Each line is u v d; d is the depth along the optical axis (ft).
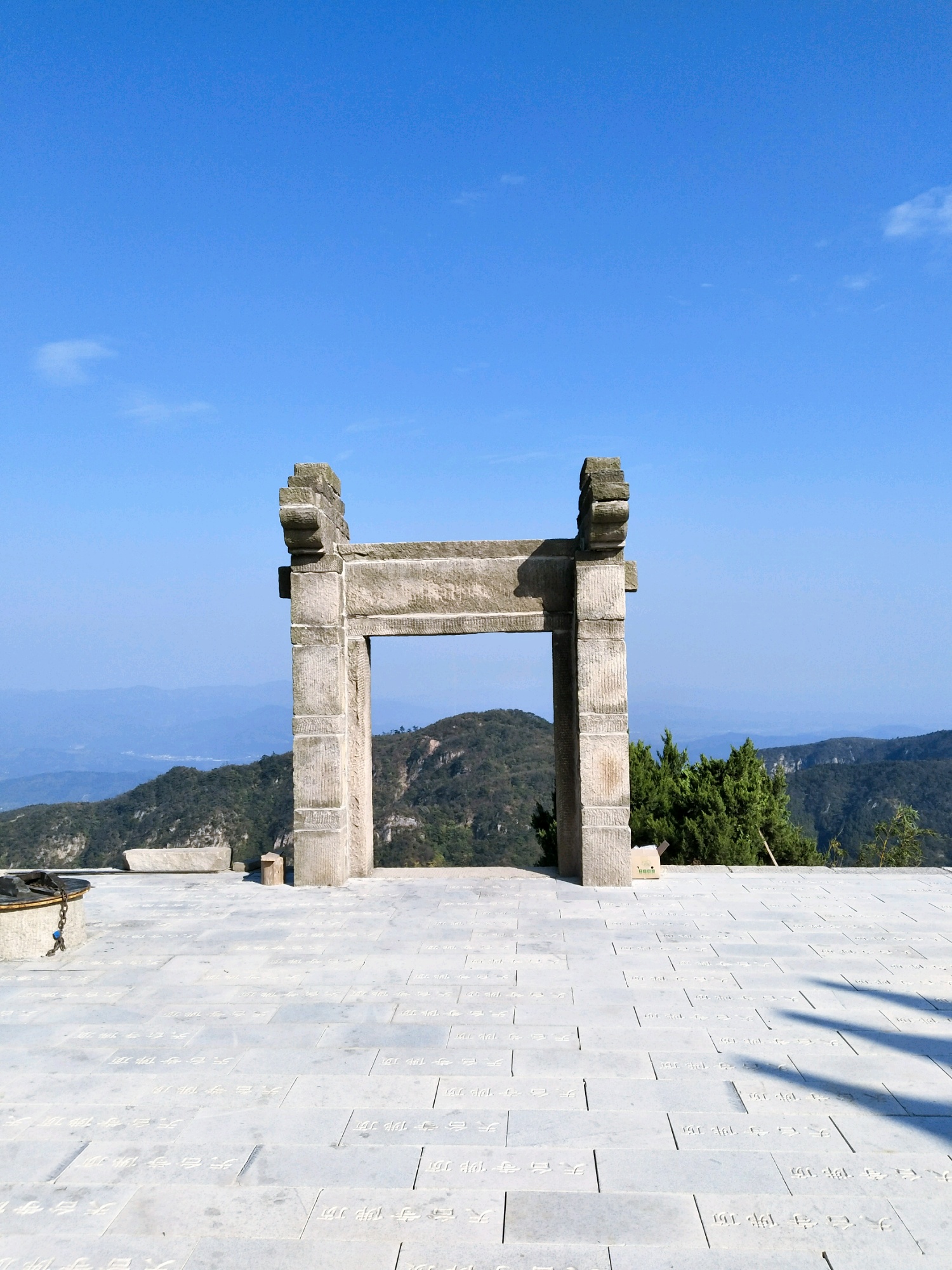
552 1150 16.14
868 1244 13.47
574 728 39.96
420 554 40.14
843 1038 20.97
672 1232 13.76
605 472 36.35
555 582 39.86
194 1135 16.93
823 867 40.75
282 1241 13.66
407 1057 20.22
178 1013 23.25
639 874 38.60
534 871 40.96
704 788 52.39
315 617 38.88
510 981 25.29
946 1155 15.90
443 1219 14.16
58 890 29.43
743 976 25.46
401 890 37.22
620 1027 21.79
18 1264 13.21
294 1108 17.92
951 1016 22.31
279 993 24.72
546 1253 13.29
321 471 38.63
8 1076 19.67
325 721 38.58
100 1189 15.16
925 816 160.97
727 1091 18.35
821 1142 16.37
